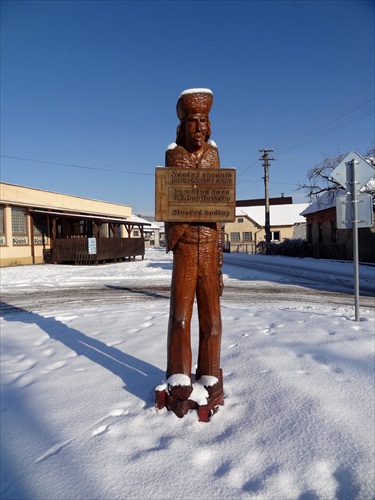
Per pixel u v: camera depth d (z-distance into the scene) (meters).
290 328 5.30
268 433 2.58
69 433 2.67
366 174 6.09
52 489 2.11
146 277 15.65
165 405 2.98
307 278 15.03
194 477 2.16
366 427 2.58
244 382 3.38
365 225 5.98
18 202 21.88
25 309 8.52
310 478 2.14
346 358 3.85
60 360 4.30
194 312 6.90
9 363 4.31
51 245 24.45
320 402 2.92
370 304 8.76
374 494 2.02
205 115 3.01
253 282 13.77
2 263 21.16
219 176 3.02
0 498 2.06
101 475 2.20
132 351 4.48
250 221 50.88
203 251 3.04
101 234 31.86
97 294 10.98
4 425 2.85
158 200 2.98
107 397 3.21
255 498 1.99
